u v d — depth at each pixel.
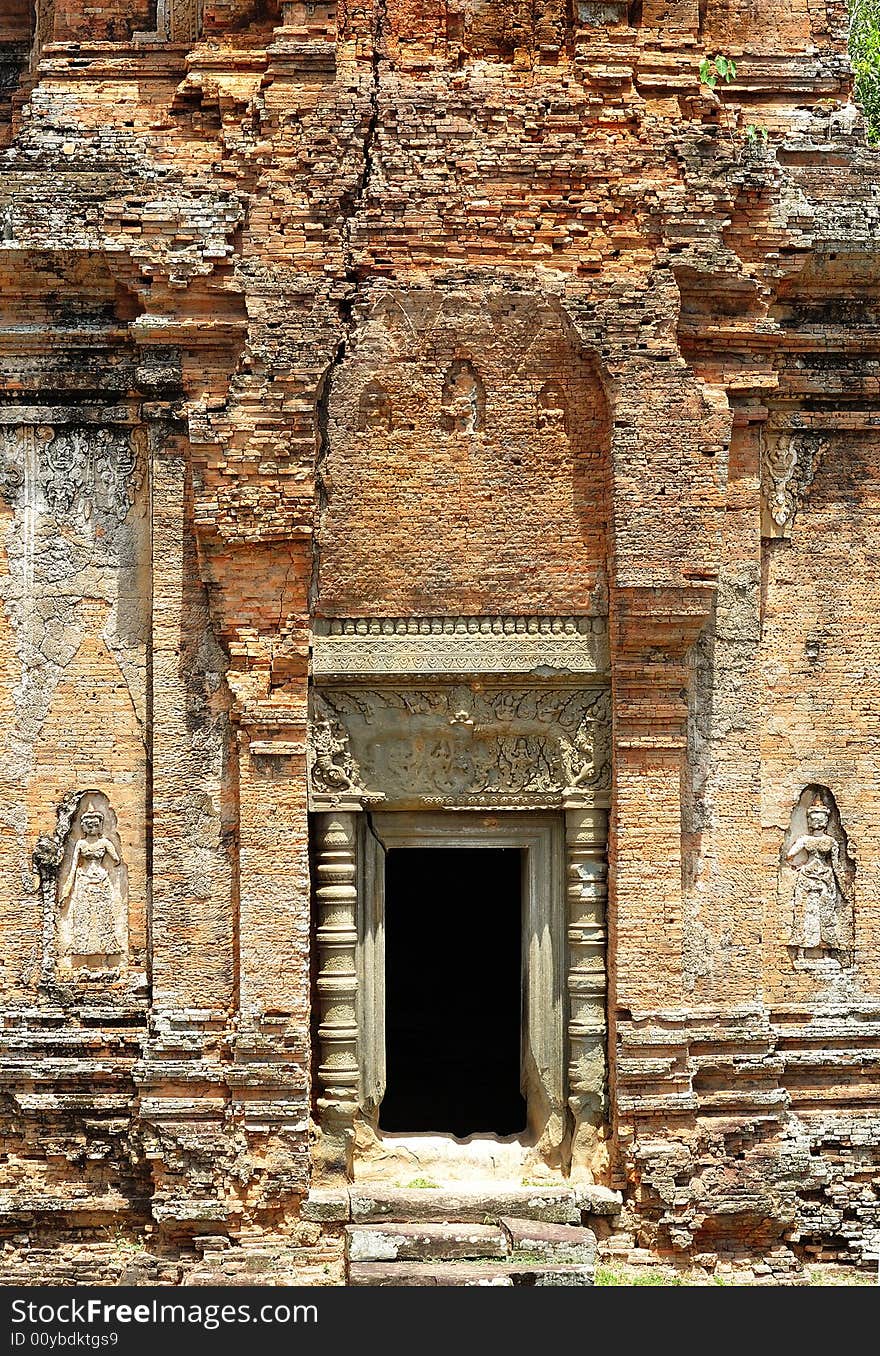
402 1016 24.81
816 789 18.72
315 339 17.58
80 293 18.08
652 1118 17.77
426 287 17.77
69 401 18.22
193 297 17.83
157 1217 17.39
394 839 18.38
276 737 17.66
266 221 17.67
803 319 18.72
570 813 18.22
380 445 17.95
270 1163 17.48
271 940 17.56
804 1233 18.28
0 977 18.09
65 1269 17.66
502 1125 19.98
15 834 18.12
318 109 17.75
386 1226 17.38
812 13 19.05
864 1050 18.62
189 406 17.67
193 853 17.86
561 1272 16.62
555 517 18.03
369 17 18.05
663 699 17.89
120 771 18.14
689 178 17.98
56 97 18.53
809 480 18.78
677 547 17.70
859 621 18.80
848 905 18.72
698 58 18.39
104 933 18.08
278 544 17.62
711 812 18.25
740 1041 18.09
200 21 18.69
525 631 18.08
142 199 17.77
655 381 17.75
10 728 18.16
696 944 18.14
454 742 18.17
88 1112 17.91
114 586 18.19
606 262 17.92
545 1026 18.33
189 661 17.92
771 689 18.66
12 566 18.20
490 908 24.86
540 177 17.91
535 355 17.94
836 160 18.62
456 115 17.89
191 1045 17.70
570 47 18.25
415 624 18.05
